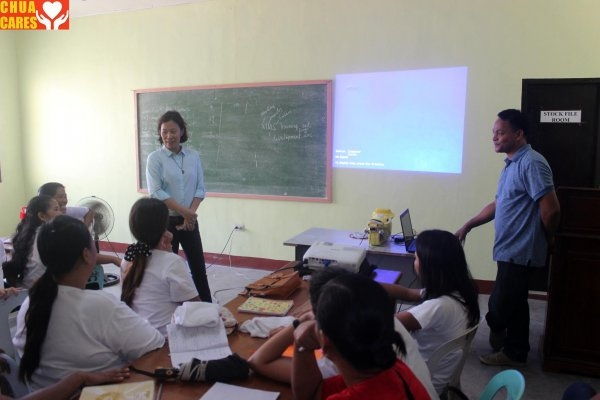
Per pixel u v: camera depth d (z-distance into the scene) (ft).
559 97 11.67
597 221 8.41
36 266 8.41
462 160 13.56
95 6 16.94
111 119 17.97
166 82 16.93
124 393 3.92
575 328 8.79
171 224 11.23
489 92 13.07
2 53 18.45
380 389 2.98
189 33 16.35
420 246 5.52
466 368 9.21
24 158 19.66
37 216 8.68
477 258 13.71
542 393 8.23
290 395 4.00
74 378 4.06
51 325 4.46
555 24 12.28
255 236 16.40
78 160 18.79
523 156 8.77
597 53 12.05
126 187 18.13
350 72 14.43
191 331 5.03
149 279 6.03
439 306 5.28
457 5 13.08
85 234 4.64
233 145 16.19
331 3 14.40
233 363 4.30
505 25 12.70
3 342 6.44
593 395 3.80
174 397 3.99
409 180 14.20
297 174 15.48
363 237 10.94
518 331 9.16
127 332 4.67
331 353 3.04
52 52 18.51
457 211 13.79
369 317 2.82
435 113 13.66
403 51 13.78
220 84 16.01
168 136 11.22
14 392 4.58
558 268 8.75
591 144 11.65
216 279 15.12
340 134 14.80
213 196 16.76
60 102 18.71
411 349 3.95
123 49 17.39
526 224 8.72
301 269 7.62
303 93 15.01
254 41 15.51
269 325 5.36
